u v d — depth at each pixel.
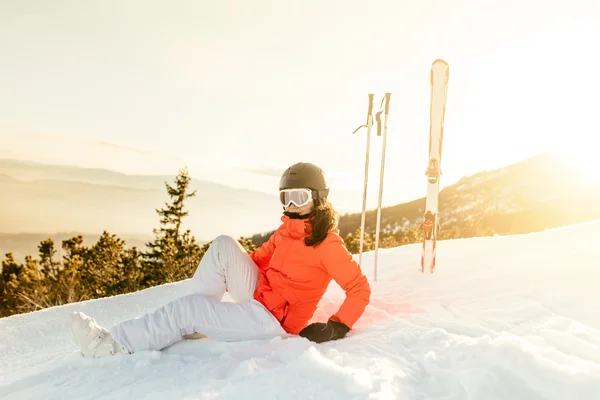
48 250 24.83
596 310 2.45
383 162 3.79
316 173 2.54
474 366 1.80
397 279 3.75
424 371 1.88
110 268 20.11
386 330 2.45
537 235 4.50
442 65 3.79
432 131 3.82
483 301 2.87
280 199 2.61
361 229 3.87
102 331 2.27
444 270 3.79
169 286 4.54
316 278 2.52
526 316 2.50
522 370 1.72
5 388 2.00
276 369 1.80
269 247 2.73
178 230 34.28
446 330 2.38
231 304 2.38
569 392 1.60
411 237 24.97
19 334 3.20
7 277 24.86
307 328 2.33
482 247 4.38
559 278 3.03
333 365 1.77
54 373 2.11
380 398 1.55
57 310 3.77
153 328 2.24
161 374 1.98
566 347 2.00
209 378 1.87
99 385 1.91
